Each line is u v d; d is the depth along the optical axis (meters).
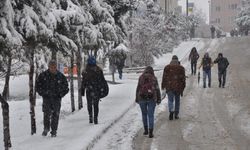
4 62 12.57
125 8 22.38
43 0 12.24
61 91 13.30
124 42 25.84
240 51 50.53
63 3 14.71
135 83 30.45
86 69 15.27
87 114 17.44
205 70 26.39
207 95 23.23
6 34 10.42
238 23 81.81
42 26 11.90
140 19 43.19
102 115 16.97
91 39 18.50
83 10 17.55
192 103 20.62
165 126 15.50
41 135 13.68
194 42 64.25
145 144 12.83
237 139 13.48
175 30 59.41
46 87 13.26
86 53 21.91
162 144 12.83
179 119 16.80
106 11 19.89
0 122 17.19
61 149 11.62
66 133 13.77
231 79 30.53
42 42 12.97
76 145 11.93
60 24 14.11
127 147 12.41
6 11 10.58
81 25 16.50
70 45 14.83
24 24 11.41
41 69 18.97
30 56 13.29
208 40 66.88
